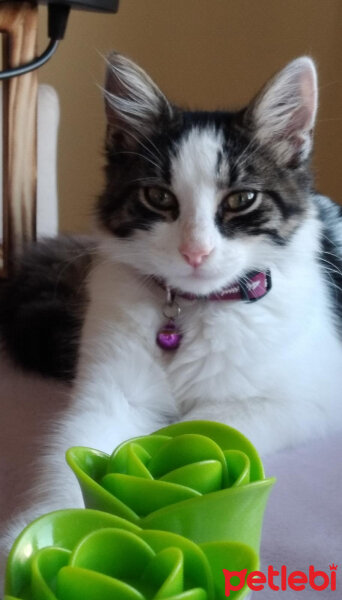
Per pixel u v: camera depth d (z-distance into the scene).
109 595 0.11
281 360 0.28
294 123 0.29
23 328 0.35
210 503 0.13
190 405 0.28
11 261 0.40
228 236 0.26
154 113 0.29
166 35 0.58
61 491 0.21
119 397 0.27
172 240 0.26
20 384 0.32
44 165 0.43
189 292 0.28
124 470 0.15
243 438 0.16
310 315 0.29
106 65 0.29
